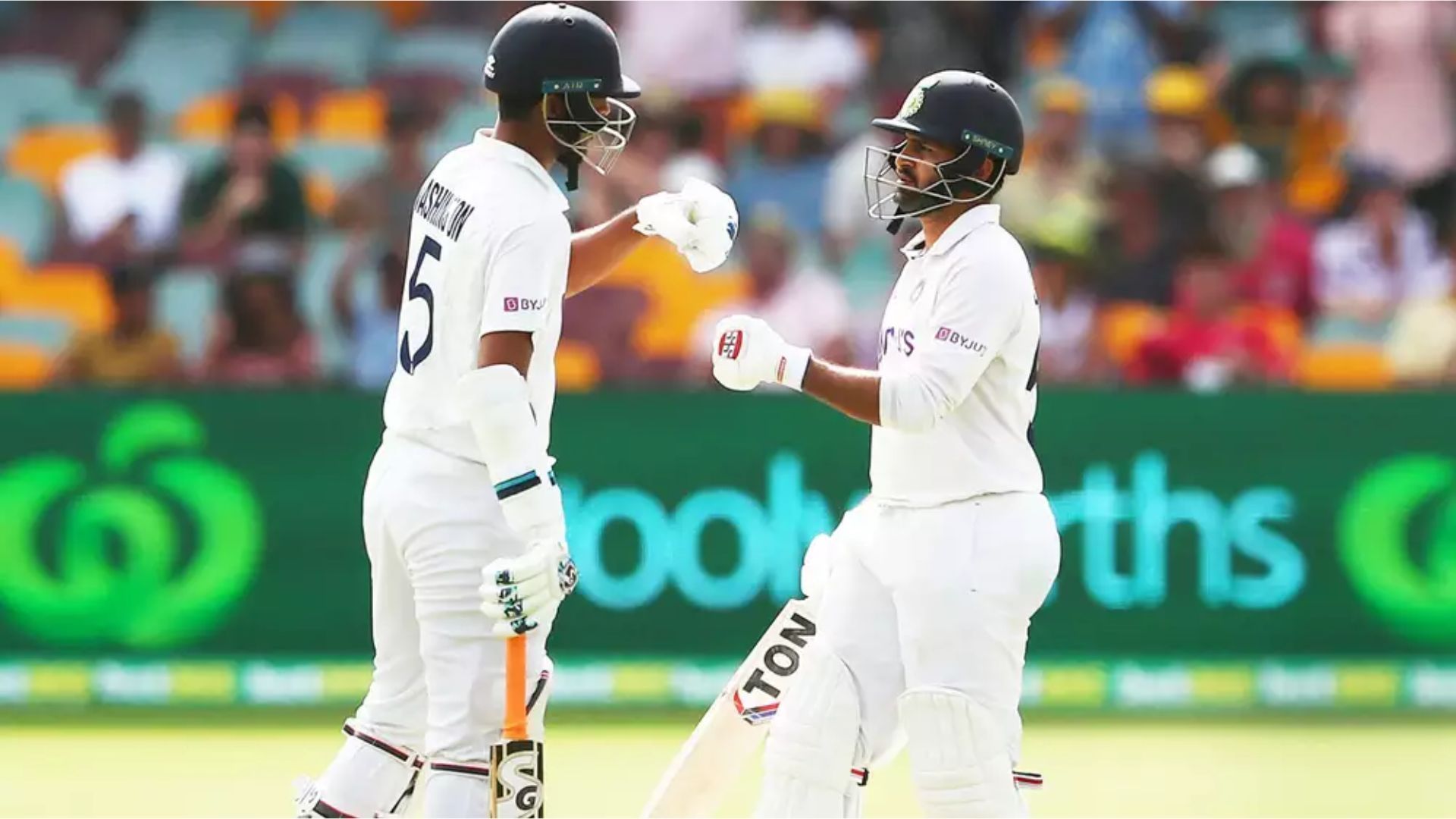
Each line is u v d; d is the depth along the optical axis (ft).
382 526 54.39
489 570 49.98
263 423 100.32
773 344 52.49
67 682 99.91
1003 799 53.26
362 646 100.58
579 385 112.88
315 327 120.06
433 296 53.31
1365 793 82.43
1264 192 124.36
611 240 60.18
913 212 54.80
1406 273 125.18
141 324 115.55
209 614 100.27
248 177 124.16
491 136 55.01
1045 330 117.29
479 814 52.31
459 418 53.11
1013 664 54.03
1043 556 53.93
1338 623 101.91
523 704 51.19
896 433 54.65
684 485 100.42
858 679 54.95
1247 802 80.59
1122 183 122.83
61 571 99.81
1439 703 102.17
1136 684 100.99
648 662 100.27
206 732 94.63
